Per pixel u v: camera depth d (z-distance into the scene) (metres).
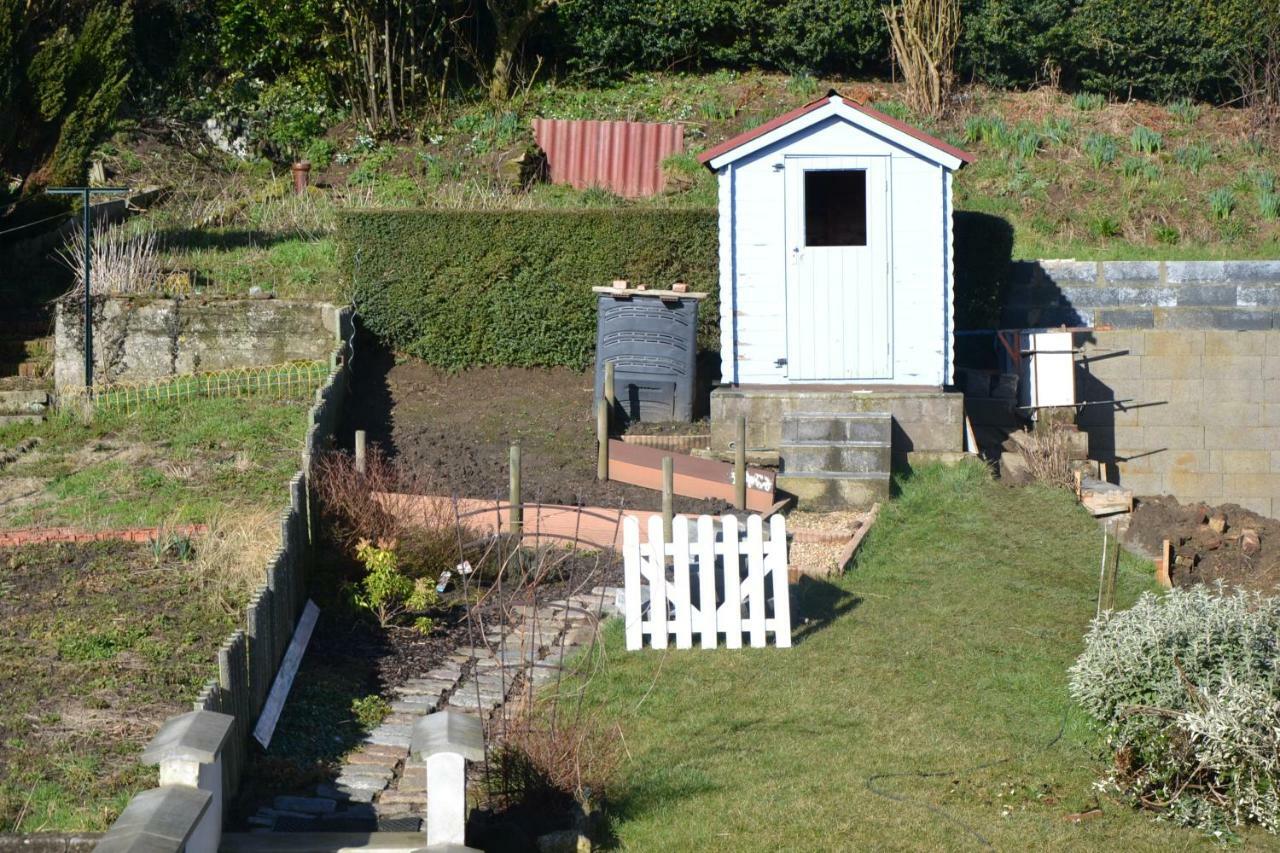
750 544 10.83
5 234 19.53
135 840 5.74
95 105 18.91
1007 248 18.84
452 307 18.66
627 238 18.52
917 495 14.74
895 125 15.68
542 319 18.70
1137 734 8.66
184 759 6.46
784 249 16.05
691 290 18.55
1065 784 8.63
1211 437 18.61
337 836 7.26
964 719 9.51
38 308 19.08
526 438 16.55
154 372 17.86
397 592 11.40
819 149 15.90
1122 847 7.87
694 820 8.03
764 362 16.19
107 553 11.73
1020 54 27.33
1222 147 25.09
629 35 28.06
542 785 8.01
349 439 16.17
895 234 15.96
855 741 9.14
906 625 11.35
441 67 28.20
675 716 9.52
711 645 10.79
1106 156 23.86
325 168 25.81
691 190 23.38
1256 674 8.68
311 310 17.98
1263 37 26.75
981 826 8.01
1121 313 19.69
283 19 26.95
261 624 9.20
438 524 12.38
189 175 25.89
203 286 19.09
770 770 8.70
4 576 11.11
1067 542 13.55
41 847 6.61
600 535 13.48
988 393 17.41
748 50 28.20
